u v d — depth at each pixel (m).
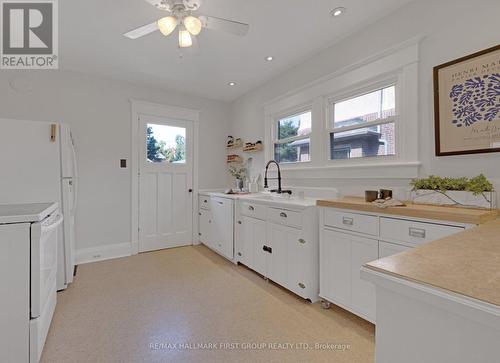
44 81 2.92
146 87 3.58
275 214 2.37
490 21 1.54
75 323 1.79
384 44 2.08
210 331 1.70
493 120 1.51
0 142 2.07
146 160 3.56
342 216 1.83
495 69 1.50
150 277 2.63
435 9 1.77
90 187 3.16
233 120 4.24
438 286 0.53
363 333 1.67
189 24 1.69
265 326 1.75
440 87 1.73
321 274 1.99
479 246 0.81
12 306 1.31
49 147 2.25
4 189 2.08
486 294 0.49
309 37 2.38
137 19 2.07
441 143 1.73
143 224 3.53
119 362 1.41
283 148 3.27
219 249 3.31
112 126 3.31
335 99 2.55
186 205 3.90
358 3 1.92
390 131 2.12
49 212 1.65
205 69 3.06
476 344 0.48
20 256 1.33
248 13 2.02
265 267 2.50
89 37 2.33
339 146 2.55
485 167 1.56
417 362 0.56
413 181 1.79
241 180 3.83
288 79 3.07
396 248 1.53
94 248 3.18
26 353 1.33
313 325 1.76
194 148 3.98
